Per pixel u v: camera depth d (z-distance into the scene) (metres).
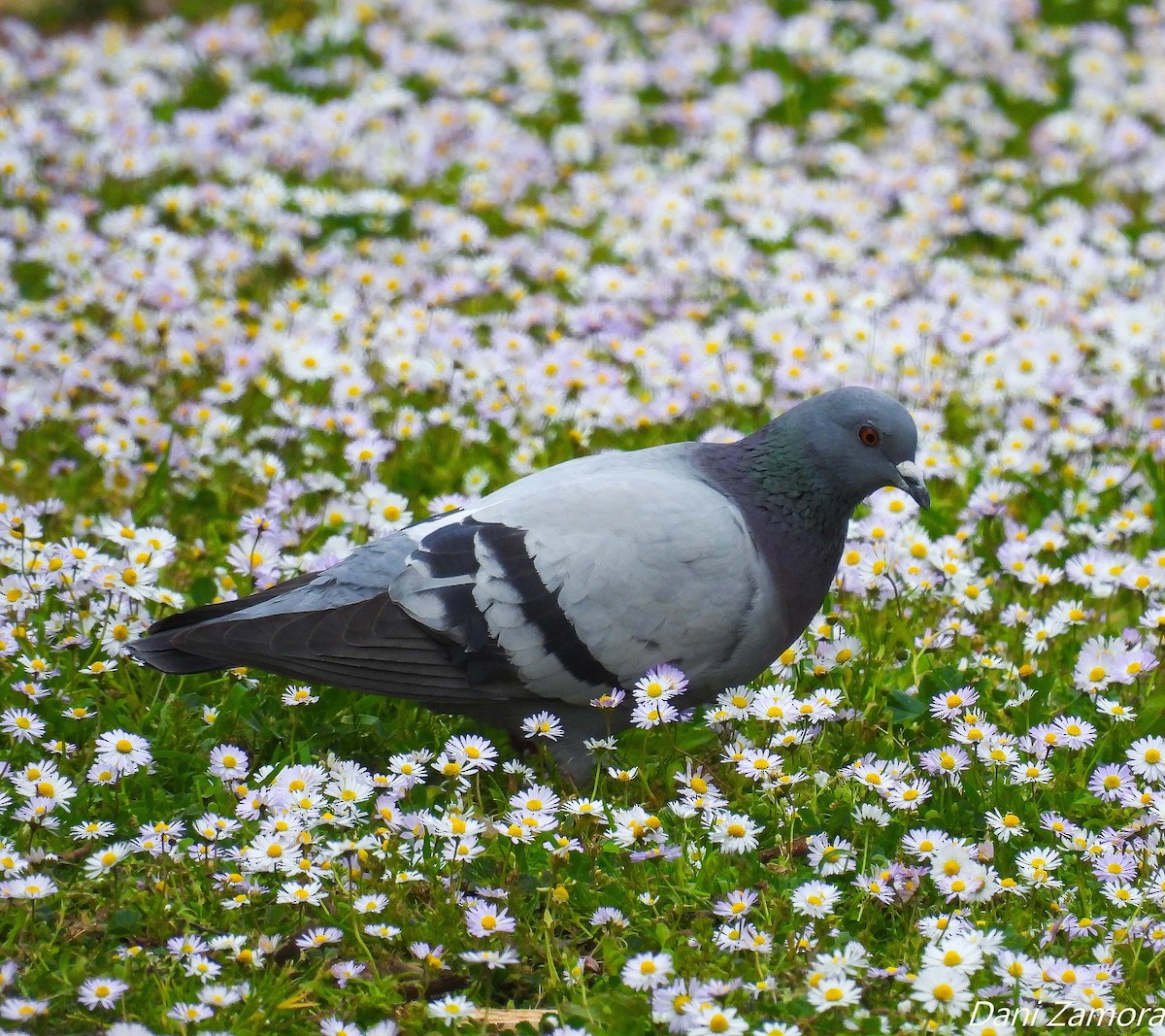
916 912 7.38
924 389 12.77
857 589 10.00
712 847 7.89
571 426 12.24
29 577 9.39
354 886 7.40
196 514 11.23
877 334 13.38
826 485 8.57
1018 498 11.78
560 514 8.13
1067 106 20.30
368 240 15.59
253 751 8.73
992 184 17.14
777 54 20.83
